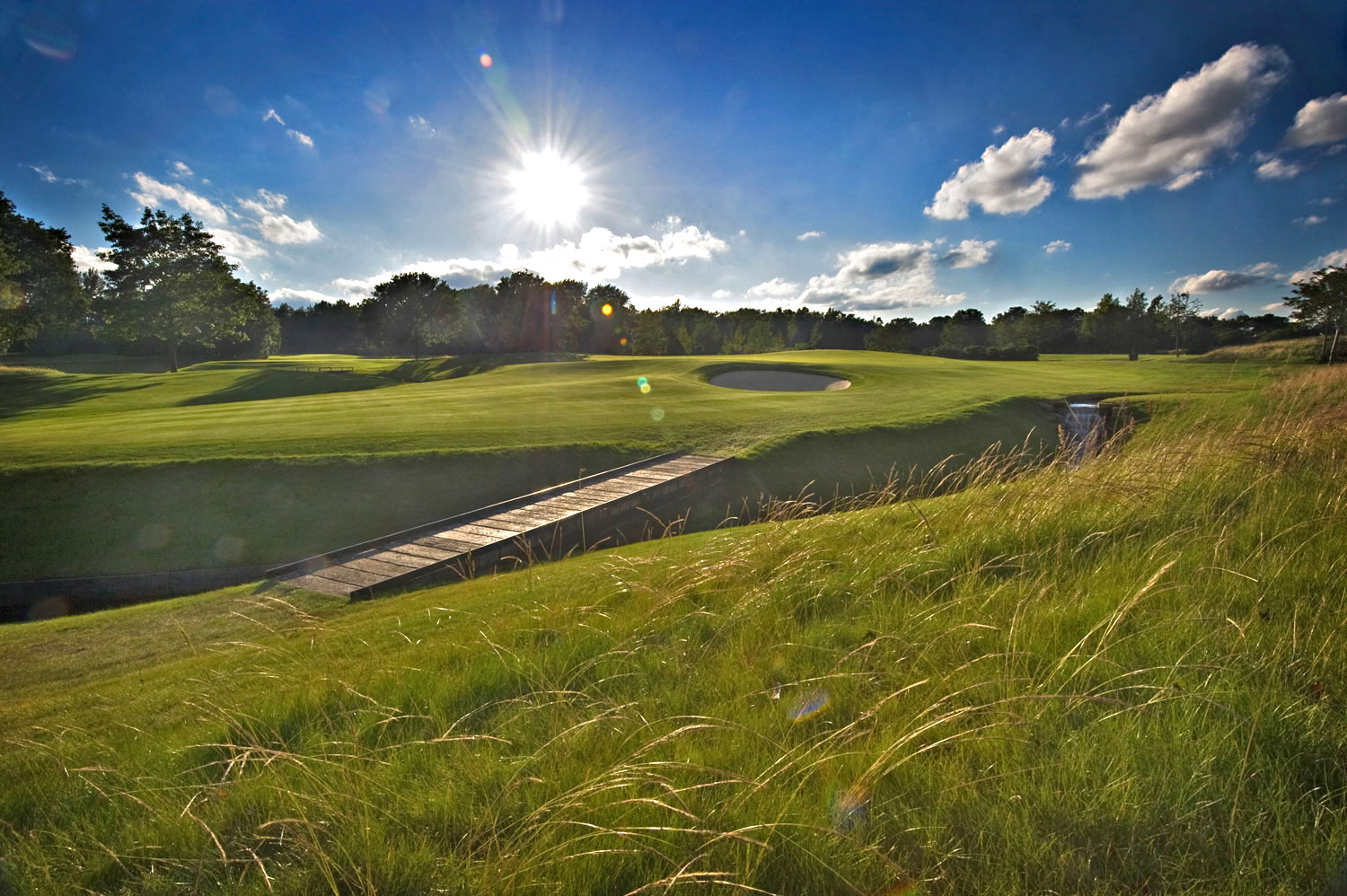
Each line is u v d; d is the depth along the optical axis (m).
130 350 81.12
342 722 3.16
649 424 20.09
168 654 6.80
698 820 1.97
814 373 35.62
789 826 1.94
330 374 55.16
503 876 1.86
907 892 1.72
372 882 1.91
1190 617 3.06
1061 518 4.97
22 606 11.30
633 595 4.84
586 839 1.97
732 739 2.52
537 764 2.46
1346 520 4.16
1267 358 41.53
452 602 6.76
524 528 11.12
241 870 2.14
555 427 19.28
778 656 3.27
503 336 81.31
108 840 2.41
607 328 87.50
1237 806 1.88
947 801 2.01
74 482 14.18
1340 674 2.49
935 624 3.43
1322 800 1.87
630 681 3.21
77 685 6.11
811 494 15.81
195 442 16.86
